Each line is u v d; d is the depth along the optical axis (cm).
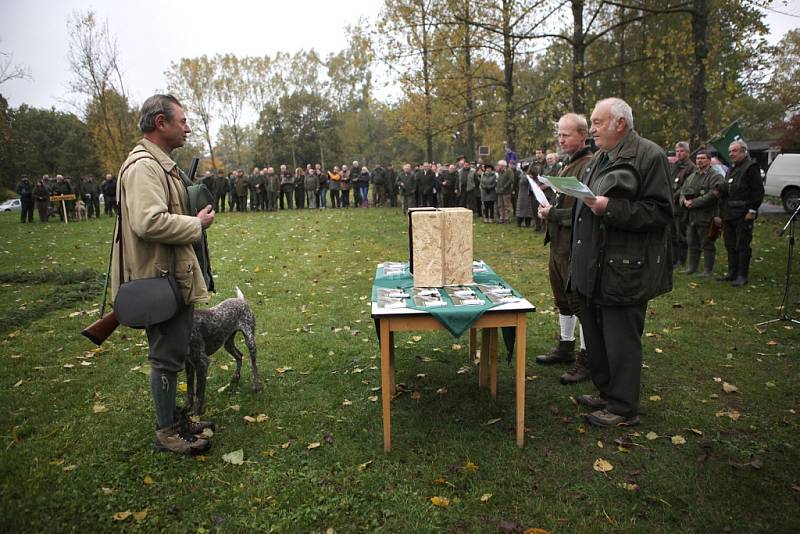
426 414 346
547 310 577
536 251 953
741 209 653
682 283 682
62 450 305
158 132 284
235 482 275
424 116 2345
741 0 1215
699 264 804
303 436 320
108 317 285
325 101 5294
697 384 381
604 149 316
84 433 325
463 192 1527
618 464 284
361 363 437
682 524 236
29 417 349
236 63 5162
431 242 320
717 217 678
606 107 304
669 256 314
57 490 267
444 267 326
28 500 258
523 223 1348
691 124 1270
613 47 2162
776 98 3709
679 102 1487
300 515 246
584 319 340
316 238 1177
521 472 278
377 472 280
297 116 5166
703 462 283
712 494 256
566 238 388
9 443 314
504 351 458
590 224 309
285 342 490
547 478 273
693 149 1260
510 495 258
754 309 557
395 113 2450
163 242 267
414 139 2622
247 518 247
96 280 784
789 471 273
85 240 1264
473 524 239
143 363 445
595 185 311
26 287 747
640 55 1920
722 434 312
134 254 273
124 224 274
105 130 2805
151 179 266
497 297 300
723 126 1343
